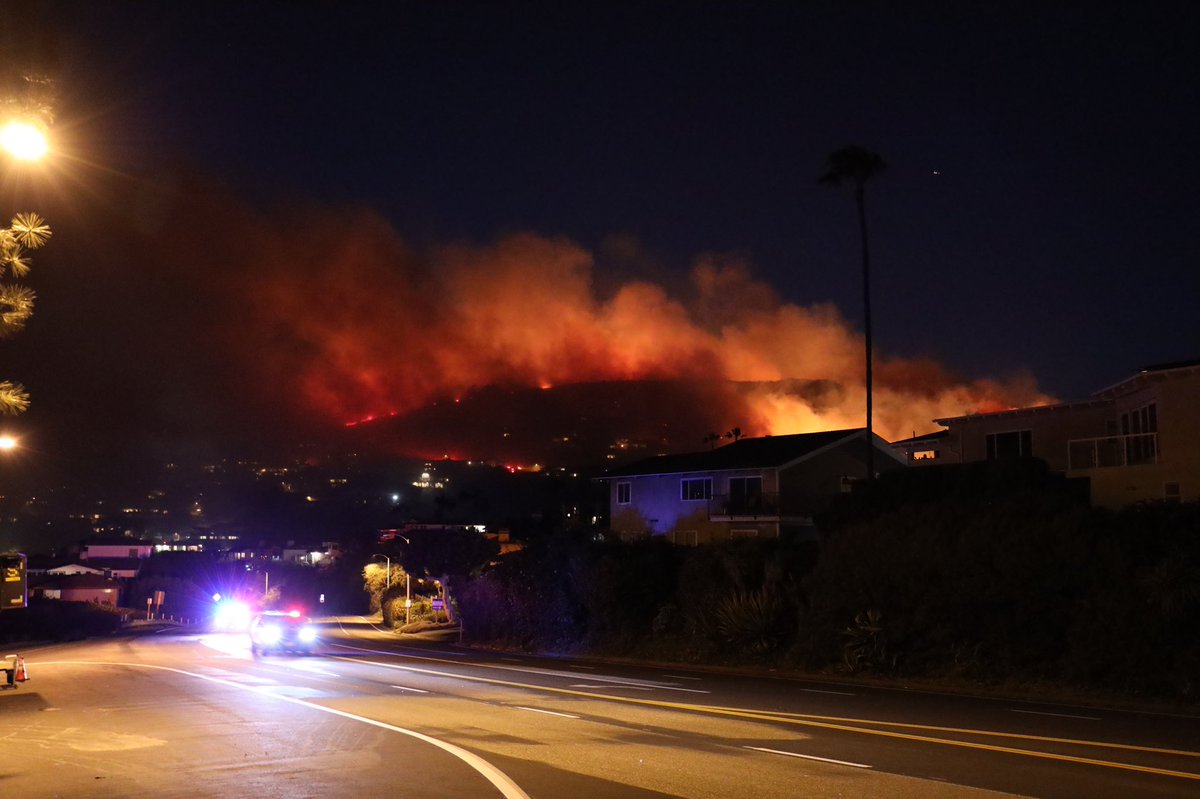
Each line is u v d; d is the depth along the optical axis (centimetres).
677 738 1516
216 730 1648
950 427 4800
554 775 1202
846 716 1808
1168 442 3278
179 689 2442
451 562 7244
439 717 1809
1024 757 1308
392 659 3706
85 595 11000
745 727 1644
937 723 1698
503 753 1377
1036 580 2573
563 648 4353
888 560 2895
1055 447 4200
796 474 5328
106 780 1197
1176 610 2220
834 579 3047
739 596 3438
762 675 3008
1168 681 2214
